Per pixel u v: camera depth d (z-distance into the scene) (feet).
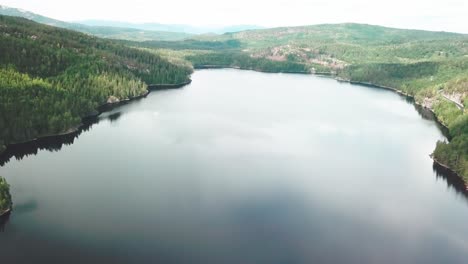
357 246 341.00
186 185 444.96
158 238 335.47
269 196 428.97
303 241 344.08
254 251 325.01
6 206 364.58
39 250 309.83
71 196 404.16
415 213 405.39
